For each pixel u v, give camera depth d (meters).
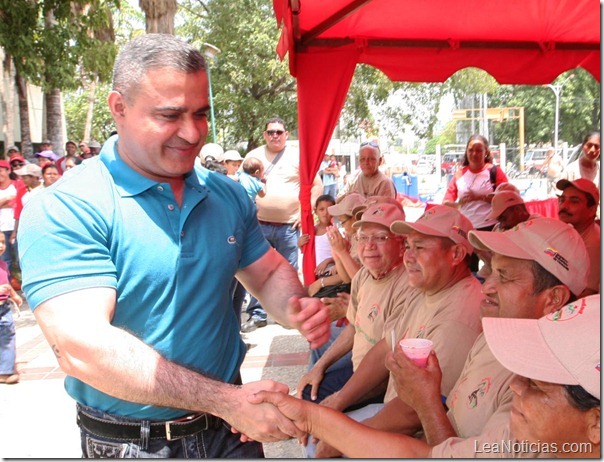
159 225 1.93
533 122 23.64
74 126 36.69
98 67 11.66
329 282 4.90
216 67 20.16
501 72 6.29
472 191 6.64
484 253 3.21
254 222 2.35
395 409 2.48
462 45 6.09
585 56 6.27
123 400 1.92
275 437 1.96
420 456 1.98
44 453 3.82
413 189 20.19
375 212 3.25
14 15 10.02
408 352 2.12
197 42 20.23
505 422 1.80
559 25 5.71
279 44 4.73
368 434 2.03
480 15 5.41
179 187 2.02
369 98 21.31
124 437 1.99
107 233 1.85
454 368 2.48
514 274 2.20
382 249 3.19
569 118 22.41
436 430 2.04
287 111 20.81
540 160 20.06
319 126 5.98
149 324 1.95
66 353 1.71
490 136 24.52
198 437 2.06
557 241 2.18
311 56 5.85
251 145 21.98
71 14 10.76
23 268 1.80
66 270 1.75
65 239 1.77
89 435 2.03
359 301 3.45
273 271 2.36
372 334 3.27
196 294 2.02
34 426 4.29
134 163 1.93
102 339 1.68
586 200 4.02
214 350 2.08
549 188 15.23
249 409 1.90
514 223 4.55
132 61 1.81
